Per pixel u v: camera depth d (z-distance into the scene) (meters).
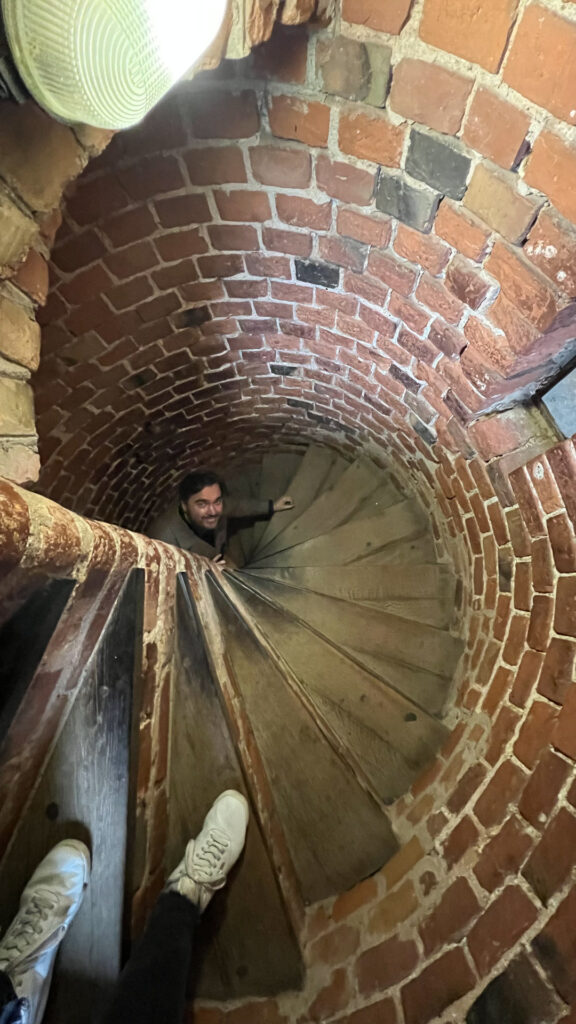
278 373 2.25
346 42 0.81
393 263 1.21
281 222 1.25
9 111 0.73
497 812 1.34
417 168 0.94
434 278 1.16
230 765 1.60
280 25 0.80
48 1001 1.28
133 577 1.20
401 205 1.04
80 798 1.23
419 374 1.59
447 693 2.22
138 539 1.32
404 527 2.80
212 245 1.37
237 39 0.76
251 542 3.45
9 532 0.65
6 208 0.81
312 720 1.95
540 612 1.46
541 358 1.11
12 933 1.17
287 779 1.84
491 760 1.49
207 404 2.42
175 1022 1.12
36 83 0.67
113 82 0.65
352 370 1.95
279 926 1.52
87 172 1.11
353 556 2.85
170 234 1.31
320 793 1.82
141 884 1.39
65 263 1.33
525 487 1.42
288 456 3.54
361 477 3.07
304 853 1.74
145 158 1.09
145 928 1.37
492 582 1.87
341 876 1.69
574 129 0.73
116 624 1.17
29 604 0.79
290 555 2.91
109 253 1.34
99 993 1.28
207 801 1.59
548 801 1.17
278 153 1.05
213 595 2.02
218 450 3.11
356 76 0.85
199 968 1.49
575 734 1.16
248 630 2.05
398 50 0.79
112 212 1.22
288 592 2.76
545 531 1.41
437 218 1.01
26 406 0.99
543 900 1.06
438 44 0.75
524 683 1.47
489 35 0.71
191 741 1.56
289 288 1.53
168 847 1.56
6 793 1.06
